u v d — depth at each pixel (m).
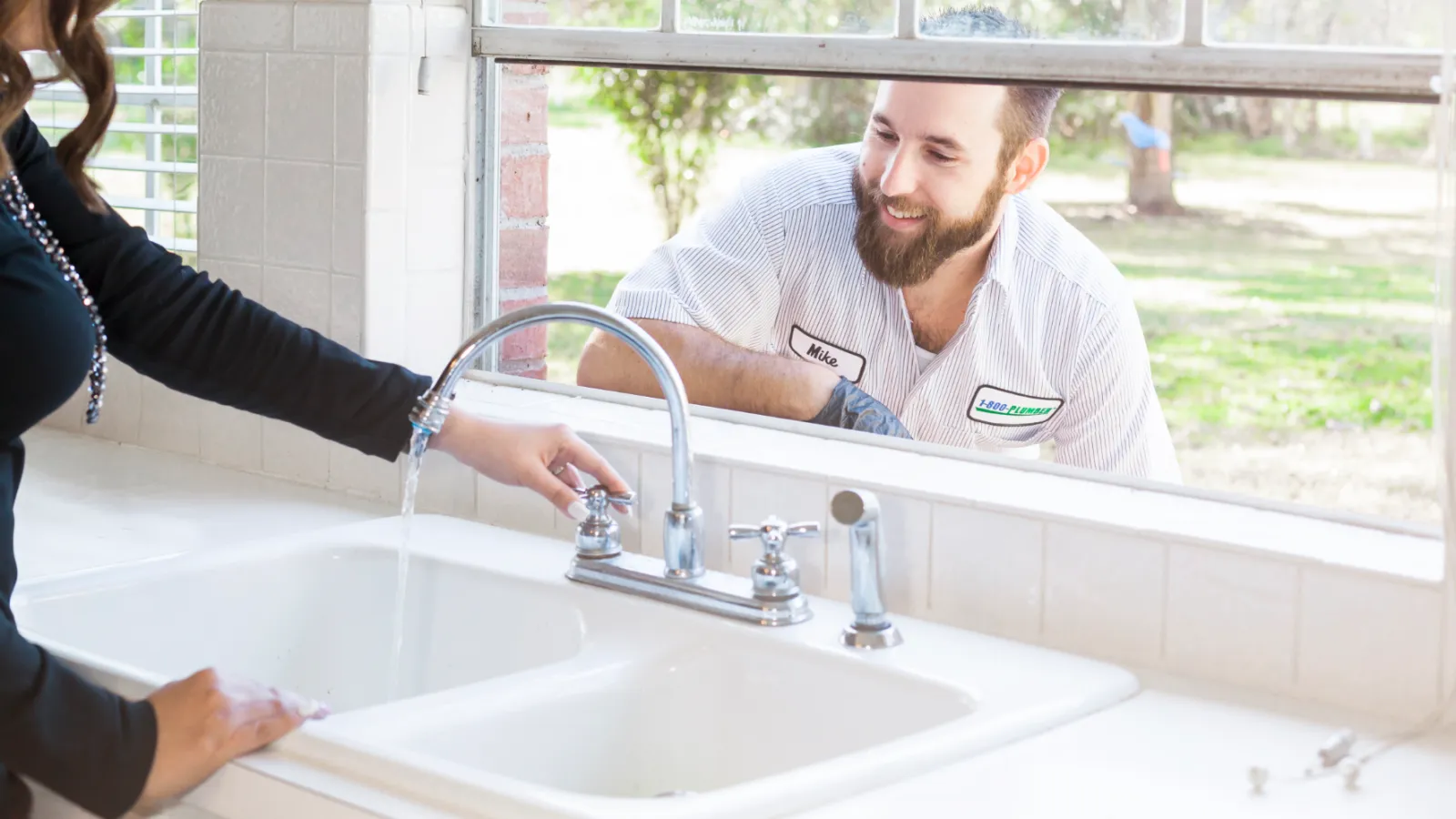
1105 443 2.58
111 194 2.40
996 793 1.08
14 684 1.13
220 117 2.09
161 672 1.59
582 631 1.51
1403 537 1.35
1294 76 1.46
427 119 2.00
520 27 1.99
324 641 1.73
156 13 2.28
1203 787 1.10
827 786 1.07
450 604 1.66
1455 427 1.19
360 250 1.96
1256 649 1.32
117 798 1.14
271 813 1.12
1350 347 3.17
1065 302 2.55
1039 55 1.60
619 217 3.40
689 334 2.58
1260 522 1.40
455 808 1.06
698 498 1.67
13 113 1.31
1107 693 1.29
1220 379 3.34
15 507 1.91
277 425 2.09
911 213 2.53
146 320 1.58
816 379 2.50
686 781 1.44
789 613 1.46
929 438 2.63
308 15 1.97
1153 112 3.39
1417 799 1.08
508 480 1.62
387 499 1.98
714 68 1.84
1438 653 1.23
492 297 2.10
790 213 2.62
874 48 1.71
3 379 1.32
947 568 1.49
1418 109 3.02
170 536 1.80
